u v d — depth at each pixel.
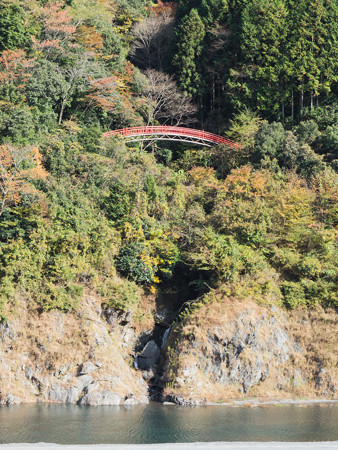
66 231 44.94
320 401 39.31
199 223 49.94
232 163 60.88
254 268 45.12
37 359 39.81
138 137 63.75
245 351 41.31
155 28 81.06
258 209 49.12
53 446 28.45
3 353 39.69
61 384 38.97
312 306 44.50
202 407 37.38
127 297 44.16
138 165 56.09
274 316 43.53
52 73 57.38
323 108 65.44
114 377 39.44
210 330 41.44
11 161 47.03
